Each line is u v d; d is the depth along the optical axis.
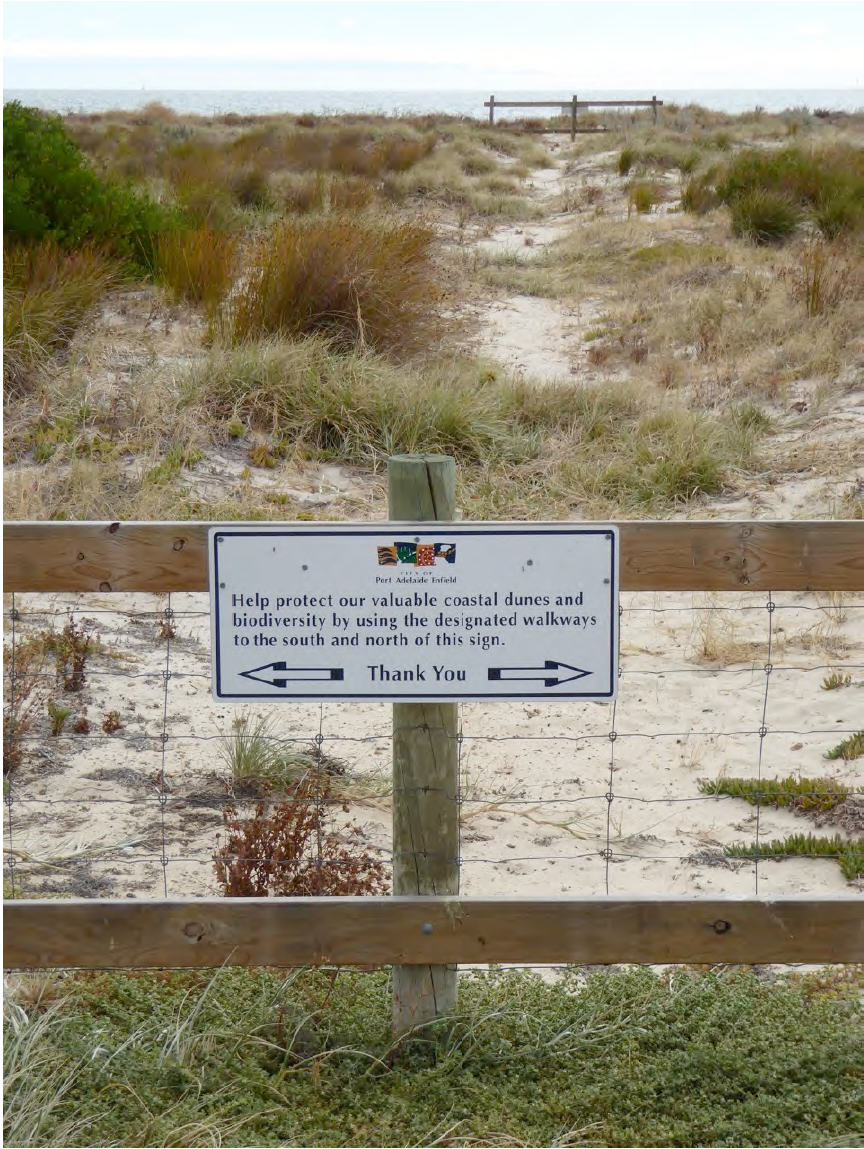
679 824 4.92
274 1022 3.44
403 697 3.22
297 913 3.22
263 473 8.83
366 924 3.23
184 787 5.08
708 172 20.38
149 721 5.68
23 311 9.84
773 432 9.91
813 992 3.69
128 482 8.27
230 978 3.63
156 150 26.58
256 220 17.30
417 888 3.36
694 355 12.02
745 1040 3.34
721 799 5.13
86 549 3.22
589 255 16.84
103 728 5.54
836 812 4.91
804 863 4.59
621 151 25.56
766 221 16.34
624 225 18.09
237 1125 2.98
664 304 13.70
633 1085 3.19
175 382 9.62
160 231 12.97
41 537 3.21
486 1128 2.99
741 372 11.13
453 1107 3.08
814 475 8.90
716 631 6.91
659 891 4.39
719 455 9.05
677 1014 3.50
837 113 38.84
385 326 11.20
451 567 3.16
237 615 3.19
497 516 8.23
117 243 12.60
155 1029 3.42
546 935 3.22
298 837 4.14
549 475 9.04
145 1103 3.09
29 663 6.05
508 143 31.31
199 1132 2.98
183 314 11.54
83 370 9.77
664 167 24.17
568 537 3.15
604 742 5.71
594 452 9.33
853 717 5.85
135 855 4.50
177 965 3.24
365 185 20.56
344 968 3.73
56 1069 3.19
